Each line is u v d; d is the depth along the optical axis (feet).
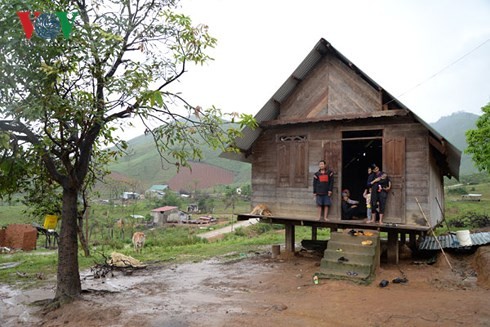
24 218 133.08
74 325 25.62
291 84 43.73
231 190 221.25
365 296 29.12
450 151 39.63
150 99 24.45
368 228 39.52
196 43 28.37
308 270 39.14
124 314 26.89
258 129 45.62
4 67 22.18
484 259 34.12
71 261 30.81
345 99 41.55
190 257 53.01
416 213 37.68
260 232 101.45
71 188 30.81
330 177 40.98
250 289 33.68
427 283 32.32
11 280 40.32
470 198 132.77
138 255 56.39
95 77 26.71
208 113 28.07
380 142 54.65
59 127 27.22
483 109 68.74
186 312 27.09
